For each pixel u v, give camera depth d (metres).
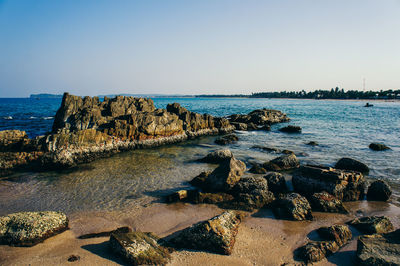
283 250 8.83
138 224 10.68
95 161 21.28
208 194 13.14
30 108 99.44
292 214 11.10
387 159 21.73
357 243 8.70
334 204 12.02
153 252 8.20
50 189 14.70
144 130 27.14
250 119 50.53
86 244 8.99
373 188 13.67
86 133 22.44
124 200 13.14
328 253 8.57
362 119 58.09
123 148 25.06
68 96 33.28
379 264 7.51
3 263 7.81
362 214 11.73
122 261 7.99
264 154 23.31
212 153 20.80
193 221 10.95
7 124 43.50
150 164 20.22
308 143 28.53
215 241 8.60
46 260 7.97
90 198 13.40
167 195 13.79
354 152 24.44
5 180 16.31
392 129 41.09
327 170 13.79
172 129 29.97
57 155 18.61
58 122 31.69
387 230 9.97
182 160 21.48
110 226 10.46
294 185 14.57
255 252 8.67
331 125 47.16
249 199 12.52
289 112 81.75
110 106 32.03
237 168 14.28
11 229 9.13
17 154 19.27
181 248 8.80
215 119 38.66
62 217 10.31
